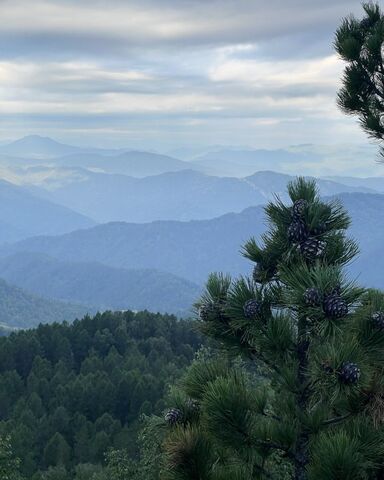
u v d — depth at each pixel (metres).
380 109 12.30
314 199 7.53
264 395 7.23
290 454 6.88
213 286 7.80
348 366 5.94
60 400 119.06
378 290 6.69
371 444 5.90
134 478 29.97
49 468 87.94
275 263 7.59
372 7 12.59
